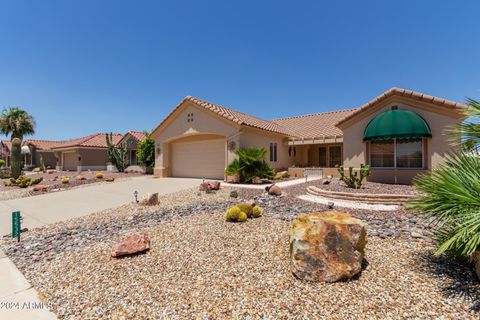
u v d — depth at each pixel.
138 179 25.09
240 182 19.80
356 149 18.20
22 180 22.53
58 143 57.00
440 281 4.64
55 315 4.20
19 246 7.70
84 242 7.59
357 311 3.94
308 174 25.33
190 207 11.27
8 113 46.94
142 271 5.51
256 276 5.10
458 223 4.91
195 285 4.88
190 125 23.17
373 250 6.06
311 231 5.09
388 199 11.87
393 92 16.38
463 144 5.63
